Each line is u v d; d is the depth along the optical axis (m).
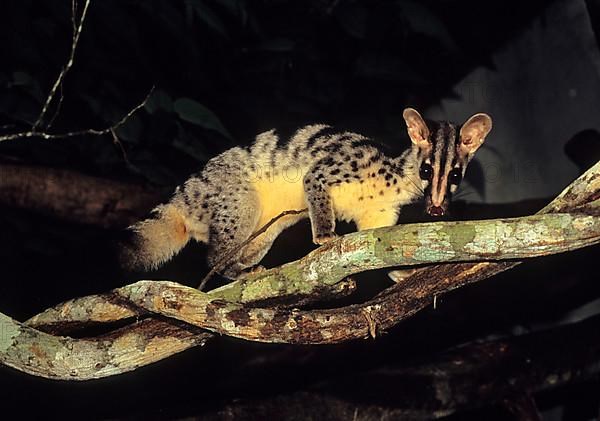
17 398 7.11
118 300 4.37
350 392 6.98
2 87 8.26
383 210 6.36
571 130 9.60
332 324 4.27
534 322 9.21
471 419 8.78
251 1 9.53
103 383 7.44
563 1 9.72
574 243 3.97
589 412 8.99
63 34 8.72
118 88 9.02
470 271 4.34
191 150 8.45
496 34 10.13
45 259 8.00
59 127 8.64
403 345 8.28
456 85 10.19
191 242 8.05
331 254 4.23
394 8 9.21
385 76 9.05
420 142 6.28
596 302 9.36
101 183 8.27
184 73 9.31
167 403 7.56
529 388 7.66
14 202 8.09
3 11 8.50
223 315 4.19
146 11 8.58
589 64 9.55
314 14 9.49
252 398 6.79
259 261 6.49
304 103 9.38
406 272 6.28
